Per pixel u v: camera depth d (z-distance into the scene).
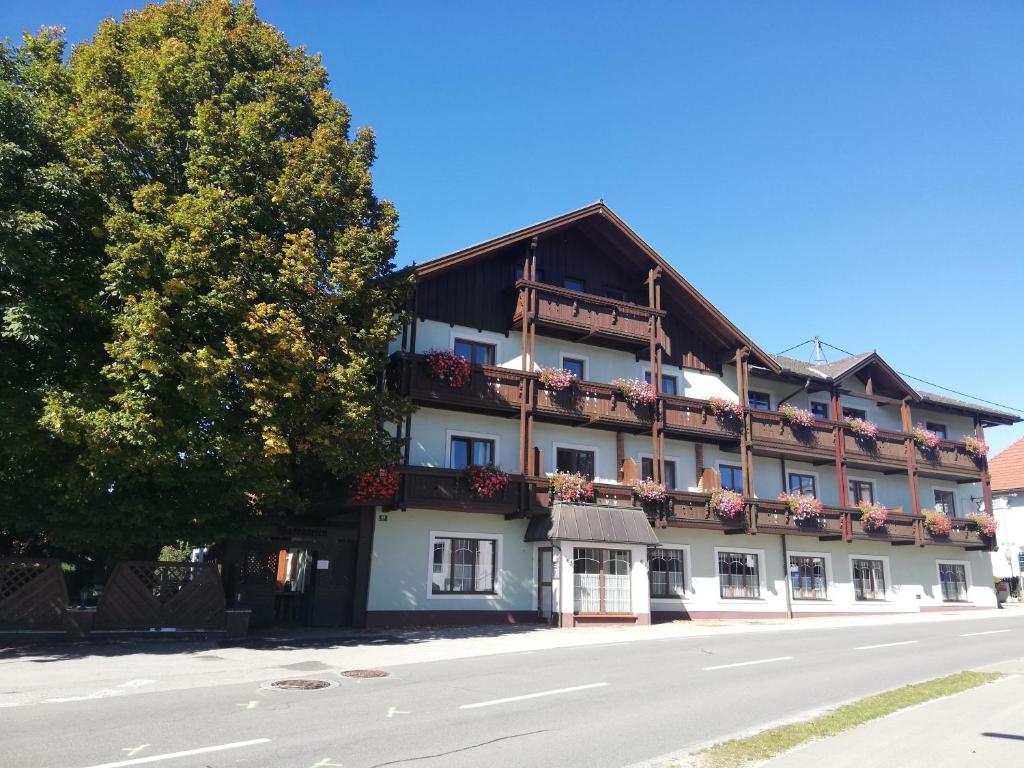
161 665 12.69
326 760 7.21
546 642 17.41
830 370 32.62
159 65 16.48
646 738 8.47
